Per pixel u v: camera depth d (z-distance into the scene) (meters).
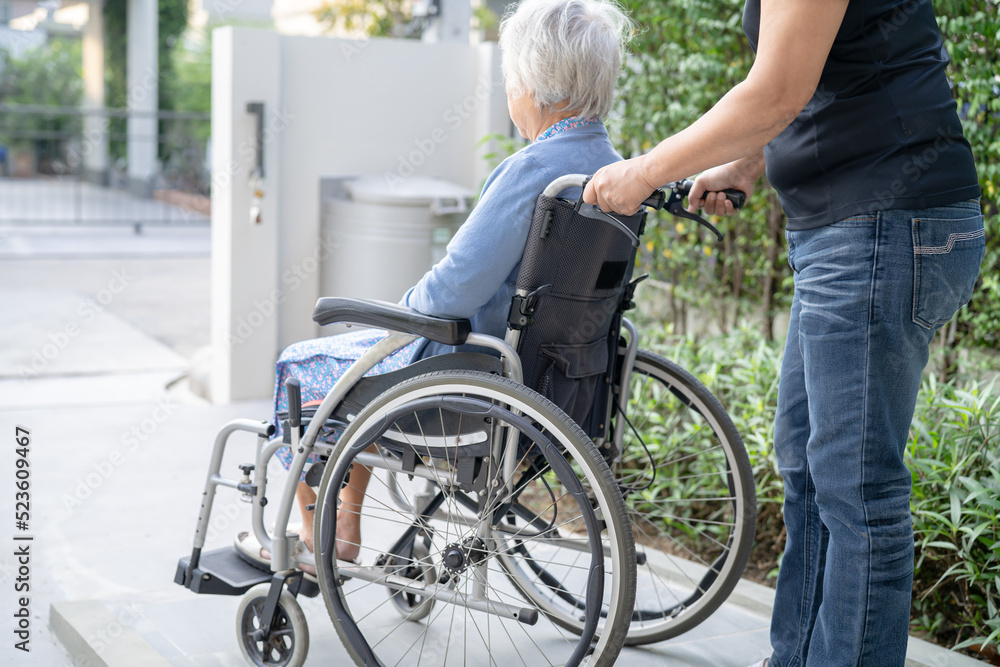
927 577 2.43
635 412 3.11
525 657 2.11
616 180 1.59
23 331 5.94
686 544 2.86
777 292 3.62
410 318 1.75
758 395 2.96
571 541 2.16
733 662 2.12
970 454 2.41
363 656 1.85
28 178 16.20
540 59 1.78
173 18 15.98
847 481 1.61
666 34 3.61
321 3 7.87
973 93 2.75
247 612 2.04
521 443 1.83
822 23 1.41
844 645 1.65
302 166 4.64
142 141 14.82
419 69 4.83
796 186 1.65
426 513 2.08
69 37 18.03
